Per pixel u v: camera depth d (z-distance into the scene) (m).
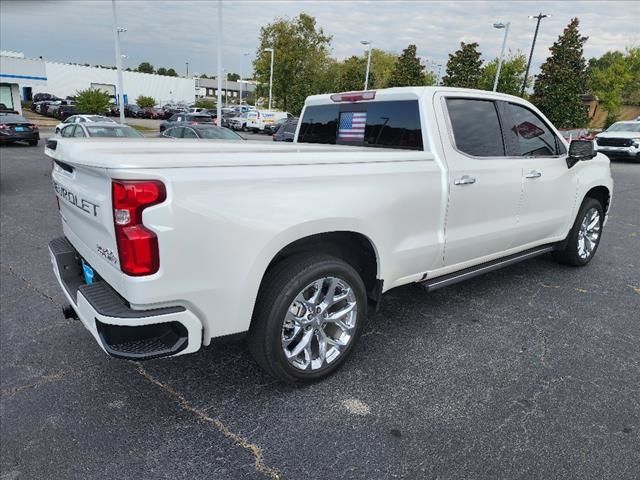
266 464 2.25
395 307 4.09
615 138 18.00
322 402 2.73
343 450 2.34
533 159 4.07
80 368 3.06
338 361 2.95
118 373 3.01
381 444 2.38
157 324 2.22
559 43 30.06
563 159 4.43
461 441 2.41
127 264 2.06
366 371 3.05
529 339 3.52
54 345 3.35
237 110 51.94
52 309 3.95
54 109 41.81
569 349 3.38
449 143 3.36
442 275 3.60
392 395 2.80
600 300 4.30
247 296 2.39
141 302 2.09
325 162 2.61
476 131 3.61
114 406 2.68
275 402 2.72
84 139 3.09
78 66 60.94
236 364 3.13
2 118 19.73
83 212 2.43
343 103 4.10
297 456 2.30
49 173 12.56
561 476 2.19
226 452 2.32
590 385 2.92
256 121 34.44
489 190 3.62
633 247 6.31
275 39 41.44
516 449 2.36
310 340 2.79
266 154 2.40
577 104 30.38
